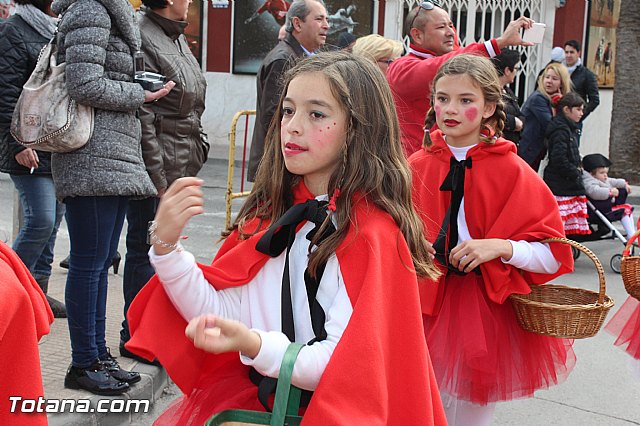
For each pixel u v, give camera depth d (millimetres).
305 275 2020
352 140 2061
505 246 3121
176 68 4297
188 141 4477
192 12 16188
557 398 4629
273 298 2088
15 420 1973
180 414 2234
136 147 3848
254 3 16094
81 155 3652
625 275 3539
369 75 2105
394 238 2018
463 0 15633
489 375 3168
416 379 1949
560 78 8078
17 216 5723
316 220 2055
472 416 3303
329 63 2092
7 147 4539
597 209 8086
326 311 1985
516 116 6555
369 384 1793
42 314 2084
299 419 1852
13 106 4465
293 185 2193
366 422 1761
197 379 2133
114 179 3678
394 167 2111
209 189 11859
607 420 4332
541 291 3516
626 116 12859
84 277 3787
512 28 4453
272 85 5223
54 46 3713
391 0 15789
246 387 2123
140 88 3750
